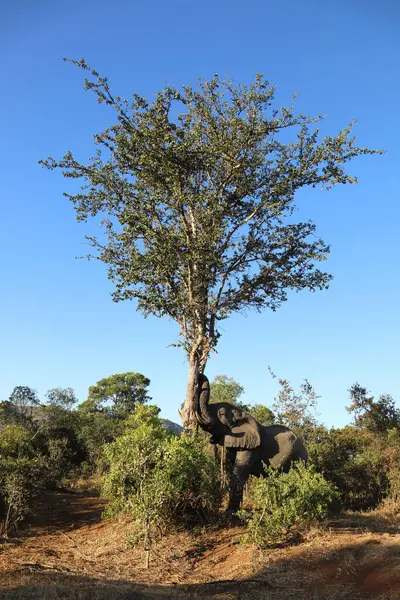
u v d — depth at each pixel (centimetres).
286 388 1988
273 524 983
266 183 1777
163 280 1777
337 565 852
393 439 1680
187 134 1766
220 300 1756
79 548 1137
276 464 1270
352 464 1611
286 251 1817
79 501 1658
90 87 1714
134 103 1750
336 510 1320
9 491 1276
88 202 1797
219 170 1755
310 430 1842
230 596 808
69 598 789
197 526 1143
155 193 1731
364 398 2145
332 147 1739
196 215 1755
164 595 817
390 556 837
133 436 1188
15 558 1041
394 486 1538
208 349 1694
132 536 1052
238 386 2964
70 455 2350
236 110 1766
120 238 1759
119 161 1741
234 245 1759
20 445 1723
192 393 1639
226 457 1279
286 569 877
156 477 1080
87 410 5616
